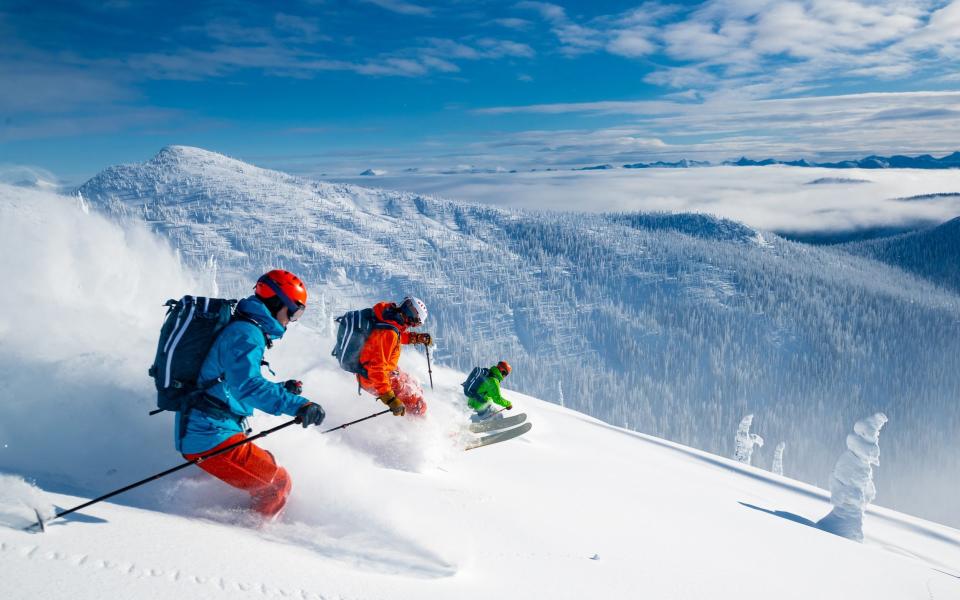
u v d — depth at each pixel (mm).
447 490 4789
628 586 3559
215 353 3062
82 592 1886
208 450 3045
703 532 5707
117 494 2820
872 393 194000
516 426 8953
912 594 5570
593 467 7895
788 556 5715
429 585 2729
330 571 2590
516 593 2939
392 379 6305
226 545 2539
